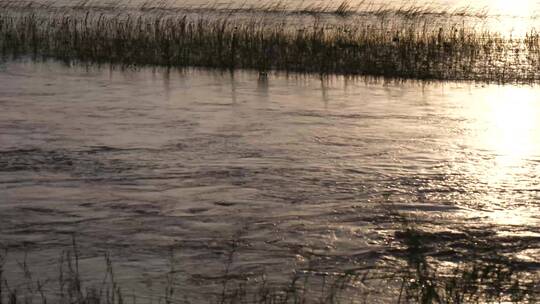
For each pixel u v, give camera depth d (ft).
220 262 23.73
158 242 25.29
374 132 42.50
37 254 24.13
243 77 63.05
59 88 55.11
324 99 53.21
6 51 72.23
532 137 42.29
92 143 38.14
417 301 21.18
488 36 81.46
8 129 40.96
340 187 31.78
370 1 135.23
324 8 122.52
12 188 30.71
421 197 30.81
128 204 29.01
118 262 23.56
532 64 68.69
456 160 36.76
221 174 33.19
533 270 23.66
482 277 22.80
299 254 24.52
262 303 20.81
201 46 74.49
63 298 20.89
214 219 27.58
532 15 119.85
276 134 41.22
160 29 82.99
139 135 40.11
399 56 70.64
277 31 81.97
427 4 132.77
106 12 114.01
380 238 26.08
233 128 42.34
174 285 21.94
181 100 51.21
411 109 50.01
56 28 88.53
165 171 33.47
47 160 34.88
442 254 24.86
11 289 21.45
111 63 68.33
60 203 29.01
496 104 52.37
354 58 69.87
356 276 22.89
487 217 28.55
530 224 27.89
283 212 28.45
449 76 63.82
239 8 121.29
